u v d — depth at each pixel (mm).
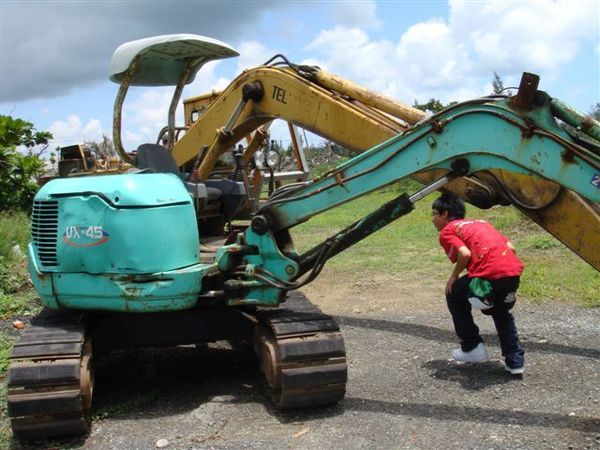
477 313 7555
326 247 4895
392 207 4750
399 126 6172
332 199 4863
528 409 4770
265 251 5020
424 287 9031
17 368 4406
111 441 4500
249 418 4781
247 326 5391
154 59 6840
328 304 8359
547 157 4250
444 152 4523
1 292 8680
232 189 7258
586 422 4496
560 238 5129
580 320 7062
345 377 4684
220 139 7027
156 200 4871
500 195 5484
